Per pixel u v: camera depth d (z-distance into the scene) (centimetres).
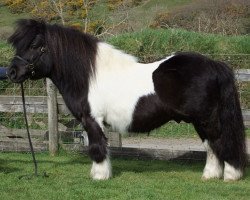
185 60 569
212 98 561
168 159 745
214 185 563
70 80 586
